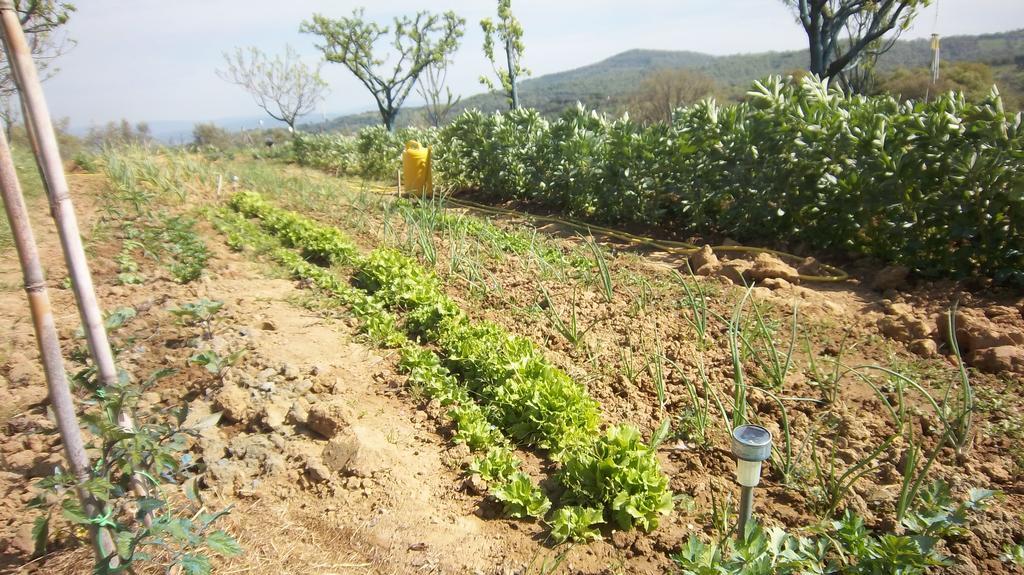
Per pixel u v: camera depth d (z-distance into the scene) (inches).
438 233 394.3
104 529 110.5
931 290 259.1
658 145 380.2
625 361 204.8
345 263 316.2
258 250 327.3
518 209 494.6
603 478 145.3
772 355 192.5
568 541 136.3
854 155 296.7
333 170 792.3
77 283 103.2
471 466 156.1
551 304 237.3
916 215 279.0
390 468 156.8
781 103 324.2
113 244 315.6
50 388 99.9
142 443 109.4
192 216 390.3
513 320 251.0
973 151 257.8
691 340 225.6
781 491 148.5
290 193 499.5
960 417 154.8
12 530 131.6
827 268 295.6
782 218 336.5
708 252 306.8
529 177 485.1
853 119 302.8
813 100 321.4
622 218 417.7
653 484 141.5
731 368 202.1
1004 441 159.5
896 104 302.2
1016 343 199.3
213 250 327.0
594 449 156.6
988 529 131.7
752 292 266.7
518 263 327.3
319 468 154.8
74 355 150.4
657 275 299.4
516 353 203.2
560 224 430.0
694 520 140.6
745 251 331.3
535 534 138.9
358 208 430.0
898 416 172.2
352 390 191.9
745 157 334.3
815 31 606.5
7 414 170.1
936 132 264.8
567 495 146.6
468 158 567.5
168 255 309.6
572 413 169.8
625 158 395.9
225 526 138.1
